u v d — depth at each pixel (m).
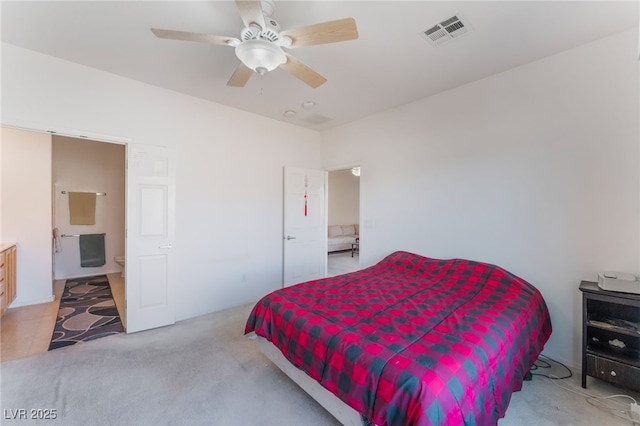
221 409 1.87
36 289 3.84
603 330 2.21
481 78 2.86
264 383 2.15
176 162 3.28
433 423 1.13
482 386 1.38
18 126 2.41
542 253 2.52
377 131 3.89
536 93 2.54
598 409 1.87
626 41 2.12
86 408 1.85
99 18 2.02
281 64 1.98
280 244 4.32
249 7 1.46
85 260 5.34
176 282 3.29
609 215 2.20
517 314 1.97
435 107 3.26
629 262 2.12
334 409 1.65
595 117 2.26
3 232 3.62
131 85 2.96
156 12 1.94
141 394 2.00
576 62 2.33
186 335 2.94
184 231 3.35
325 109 3.75
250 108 3.76
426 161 3.35
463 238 3.03
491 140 2.82
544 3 1.83
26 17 2.01
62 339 2.82
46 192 3.88
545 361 2.44
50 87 2.54
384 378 1.32
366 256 4.00
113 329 3.06
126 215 2.96
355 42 2.26
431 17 1.96
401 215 3.60
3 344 2.70
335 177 9.60
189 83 3.05
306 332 1.80
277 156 4.23
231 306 3.78
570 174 2.37
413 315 1.91
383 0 1.80
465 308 2.03
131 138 2.97
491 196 2.82
